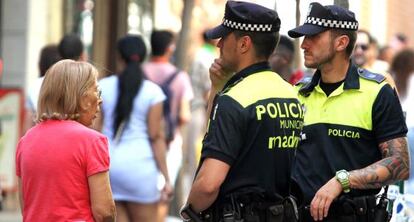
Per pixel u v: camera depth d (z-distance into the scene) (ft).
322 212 43.86
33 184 42.96
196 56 103.86
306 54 46.26
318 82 47.01
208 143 41.75
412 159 73.05
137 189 66.44
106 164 43.04
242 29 42.39
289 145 43.19
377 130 45.80
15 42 103.09
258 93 42.19
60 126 42.98
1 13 103.14
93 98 43.52
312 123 46.55
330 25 45.55
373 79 46.19
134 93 65.87
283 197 43.73
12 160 99.25
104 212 42.91
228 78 44.27
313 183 46.14
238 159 42.14
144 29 128.67
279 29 43.14
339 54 46.06
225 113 41.50
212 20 174.91
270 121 42.14
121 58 67.21
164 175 68.03
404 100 79.10
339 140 46.11
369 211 45.73
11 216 95.20
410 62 79.46
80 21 113.91
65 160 42.47
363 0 121.80
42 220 42.65
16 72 102.99
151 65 83.56
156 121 66.90
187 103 84.94
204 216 43.04
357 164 45.96
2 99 99.04
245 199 42.34
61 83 42.96
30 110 66.44
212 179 41.29
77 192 42.57
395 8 160.15
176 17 163.43
